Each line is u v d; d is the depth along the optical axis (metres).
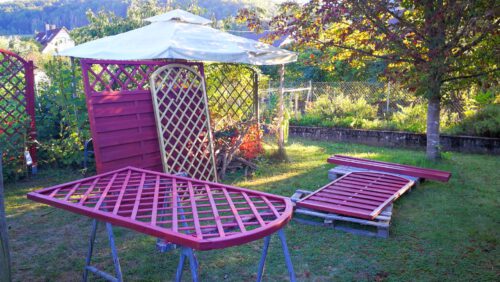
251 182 7.18
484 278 3.71
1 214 2.81
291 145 10.76
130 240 4.73
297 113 13.13
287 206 3.08
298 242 4.58
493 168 7.83
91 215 2.95
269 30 10.02
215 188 3.64
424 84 7.34
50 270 4.05
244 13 9.19
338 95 13.14
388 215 4.94
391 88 12.30
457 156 9.10
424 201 5.96
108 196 3.38
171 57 6.02
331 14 7.37
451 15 6.99
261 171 7.91
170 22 7.60
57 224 5.30
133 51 6.53
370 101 12.84
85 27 25.23
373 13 7.35
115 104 5.58
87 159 7.86
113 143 5.54
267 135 10.08
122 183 3.87
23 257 4.34
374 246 4.45
